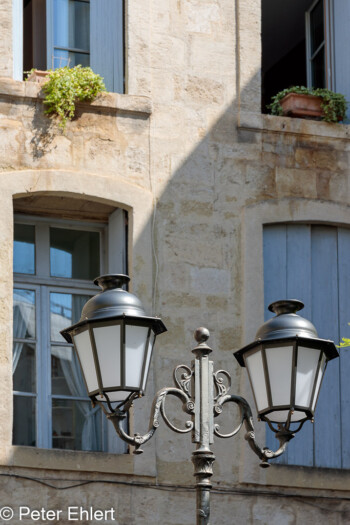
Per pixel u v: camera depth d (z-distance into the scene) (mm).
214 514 13617
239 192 14625
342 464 14453
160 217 14273
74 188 13984
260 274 14406
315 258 14898
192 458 9414
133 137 14391
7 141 13914
